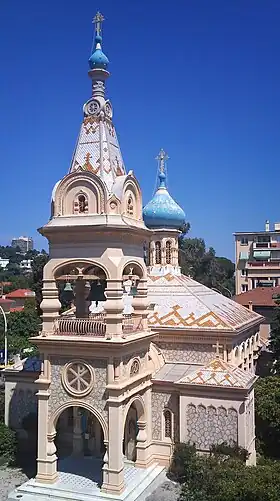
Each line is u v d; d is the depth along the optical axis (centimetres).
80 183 2836
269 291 7525
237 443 2845
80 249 2784
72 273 2936
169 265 4188
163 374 3189
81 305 3162
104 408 2688
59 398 2786
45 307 2827
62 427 3419
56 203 2864
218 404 2894
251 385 2958
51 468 2772
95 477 2850
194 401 2947
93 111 3003
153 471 2959
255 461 3078
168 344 3475
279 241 10575
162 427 3100
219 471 2522
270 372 4528
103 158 2895
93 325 2750
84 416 3250
